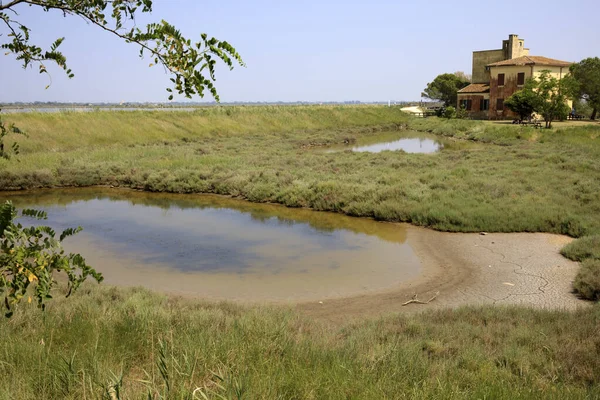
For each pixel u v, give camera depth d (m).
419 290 11.38
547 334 7.63
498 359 6.63
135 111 49.19
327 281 11.98
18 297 2.94
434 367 5.91
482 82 73.31
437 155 33.28
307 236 16.27
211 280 12.00
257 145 43.06
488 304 9.87
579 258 13.24
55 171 27.48
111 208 20.84
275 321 7.36
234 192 23.72
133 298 9.09
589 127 45.12
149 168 28.39
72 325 6.22
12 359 4.70
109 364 4.86
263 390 4.21
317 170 27.44
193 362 4.80
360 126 68.44
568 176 23.44
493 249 14.48
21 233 2.99
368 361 5.71
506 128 48.94
